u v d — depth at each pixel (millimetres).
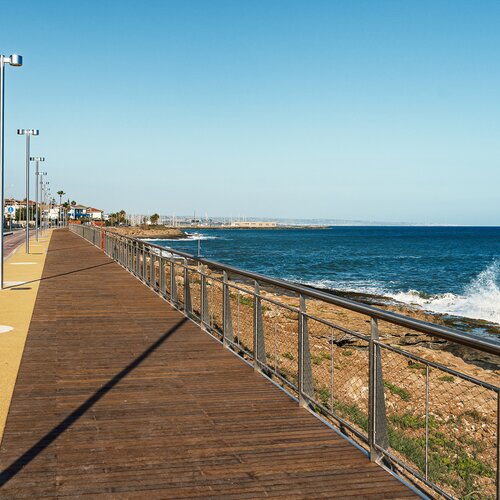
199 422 4945
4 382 6172
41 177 66250
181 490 3656
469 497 3895
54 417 5047
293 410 5297
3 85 15016
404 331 13930
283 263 56875
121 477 3836
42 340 8422
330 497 3580
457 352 13914
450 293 32219
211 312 8883
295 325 8867
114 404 5438
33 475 3854
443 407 5238
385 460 4156
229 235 177375
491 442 4449
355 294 31562
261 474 3908
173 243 109375
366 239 137375
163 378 6387
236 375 6535
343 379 7355
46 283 15938
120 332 9078
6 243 43375
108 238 27969
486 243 112562
